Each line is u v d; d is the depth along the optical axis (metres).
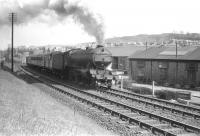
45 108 14.91
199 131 11.23
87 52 26.02
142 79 36.00
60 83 29.42
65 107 16.53
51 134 9.43
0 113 11.67
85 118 13.99
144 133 11.26
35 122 10.81
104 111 15.76
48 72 42.91
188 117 14.84
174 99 21.69
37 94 20.88
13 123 10.13
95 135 10.36
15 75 40.19
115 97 21.05
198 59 28.34
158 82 33.16
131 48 52.16
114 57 49.00
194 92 25.91
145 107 17.28
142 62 36.06
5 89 21.58
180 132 11.45
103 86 27.34
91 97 20.72
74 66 29.19
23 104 15.16
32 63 56.91
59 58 33.66
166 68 32.31
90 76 25.61
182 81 30.41
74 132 10.15
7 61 103.06
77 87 26.66
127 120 13.48
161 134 11.08
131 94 22.97
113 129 12.05
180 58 30.72
